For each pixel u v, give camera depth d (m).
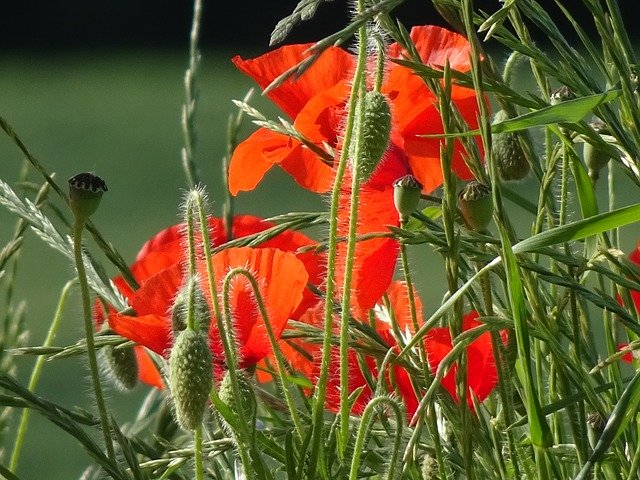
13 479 1.41
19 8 13.54
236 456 1.42
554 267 1.47
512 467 1.46
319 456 1.39
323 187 1.47
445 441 1.46
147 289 1.42
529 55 1.44
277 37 1.34
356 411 1.47
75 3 13.66
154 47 13.75
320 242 1.44
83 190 1.38
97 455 1.39
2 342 1.54
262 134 1.47
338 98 1.44
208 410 1.45
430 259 4.36
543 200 1.47
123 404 3.07
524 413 1.49
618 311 1.41
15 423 3.17
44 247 5.49
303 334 1.44
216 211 5.15
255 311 1.42
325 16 13.20
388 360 1.43
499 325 1.40
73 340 3.91
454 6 1.45
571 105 1.40
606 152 1.45
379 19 1.43
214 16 13.74
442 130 1.46
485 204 1.43
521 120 1.40
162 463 1.42
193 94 1.54
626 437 1.46
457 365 1.42
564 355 1.41
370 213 1.44
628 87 1.44
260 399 1.46
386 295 1.47
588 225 1.40
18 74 12.02
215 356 1.42
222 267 1.42
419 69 1.42
